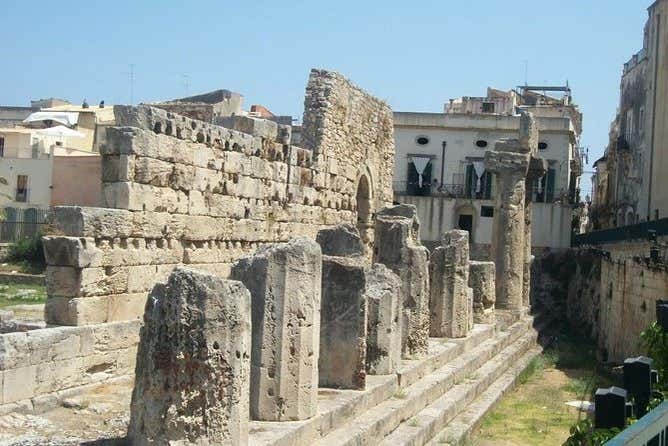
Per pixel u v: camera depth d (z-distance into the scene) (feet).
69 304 59.62
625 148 205.57
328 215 107.24
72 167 190.29
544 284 185.37
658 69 174.40
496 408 79.87
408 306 75.77
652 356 56.03
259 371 46.42
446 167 233.96
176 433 35.60
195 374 35.73
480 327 106.22
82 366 56.90
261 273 46.57
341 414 51.24
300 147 100.37
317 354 48.47
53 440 41.37
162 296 36.40
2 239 193.57
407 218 80.53
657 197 171.12
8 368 49.21
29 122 257.75
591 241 164.76
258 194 87.25
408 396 63.10
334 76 106.73
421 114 234.38
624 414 29.86
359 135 118.83
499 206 130.52
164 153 69.15
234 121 87.56
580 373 106.22
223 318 36.19
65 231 60.44
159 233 68.90
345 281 56.95
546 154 228.84
